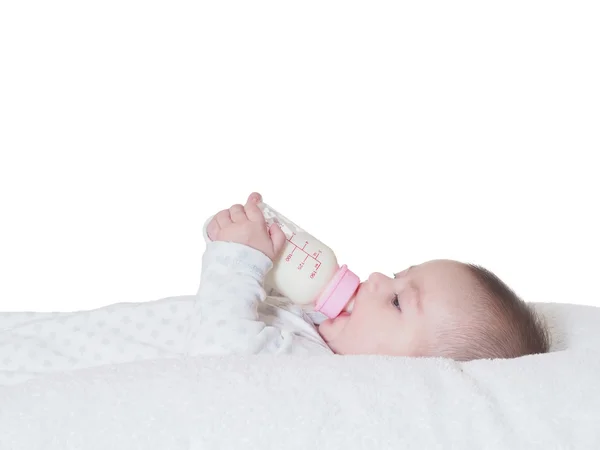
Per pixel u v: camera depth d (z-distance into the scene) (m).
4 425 0.79
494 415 0.79
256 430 0.78
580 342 0.99
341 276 1.02
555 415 0.80
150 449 0.77
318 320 1.05
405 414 0.79
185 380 0.81
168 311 1.04
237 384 0.80
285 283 1.01
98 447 0.77
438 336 0.96
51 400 0.80
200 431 0.78
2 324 1.08
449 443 0.78
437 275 0.99
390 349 0.98
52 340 1.03
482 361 0.85
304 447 0.77
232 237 0.99
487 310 0.96
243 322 0.94
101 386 0.81
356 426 0.78
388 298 0.99
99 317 1.04
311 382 0.81
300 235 1.03
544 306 1.07
